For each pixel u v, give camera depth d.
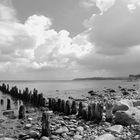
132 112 14.49
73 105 19.66
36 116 20.38
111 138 10.59
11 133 14.23
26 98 34.22
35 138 12.63
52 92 58.69
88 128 14.01
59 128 14.01
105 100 30.52
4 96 43.09
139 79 181.50
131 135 11.52
